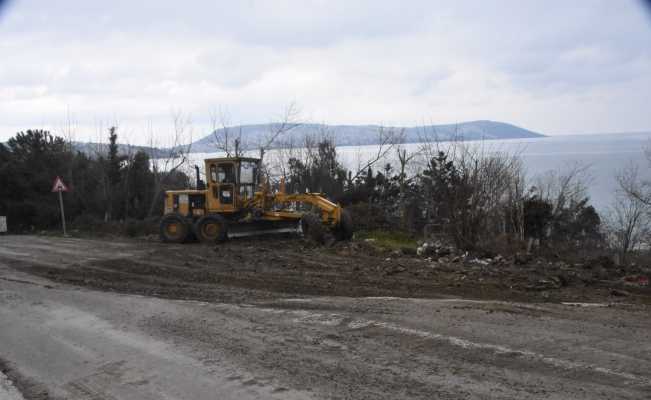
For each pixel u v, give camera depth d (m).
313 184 30.83
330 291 9.91
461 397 4.90
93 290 10.65
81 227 26.77
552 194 23.84
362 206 21.95
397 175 28.92
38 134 32.91
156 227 23.23
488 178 16.11
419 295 9.42
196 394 5.42
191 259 14.20
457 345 6.23
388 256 14.12
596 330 6.66
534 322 7.07
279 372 5.75
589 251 18.62
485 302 8.49
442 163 17.66
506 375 5.33
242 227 17.88
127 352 6.79
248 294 9.81
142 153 34.38
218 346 6.70
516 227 17.28
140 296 9.88
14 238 22.61
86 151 35.25
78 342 7.36
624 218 26.20
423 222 22.02
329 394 5.13
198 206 18.73
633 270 12.01
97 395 5.64
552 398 4.78
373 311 7.89
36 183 31.41
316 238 16.25
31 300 9.82
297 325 7.38
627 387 4.93
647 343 6.11
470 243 14.77
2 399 5.77
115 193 32.72
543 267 12.27
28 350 7.20
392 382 5.31
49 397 5.73
